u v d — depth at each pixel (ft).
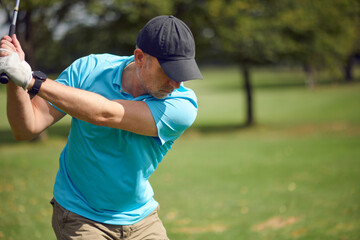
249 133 86.28
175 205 33.09
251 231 25.45
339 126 88.48
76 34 77.15
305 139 72.49
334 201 31.99
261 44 81.20
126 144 9.52
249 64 90.07
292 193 35.65
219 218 28.94
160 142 9.63
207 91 208.33
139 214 10.63
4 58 7.74
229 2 76.79
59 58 73.61
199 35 83.71
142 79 8.98
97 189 9.97
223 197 35.40
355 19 92.22
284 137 77.87
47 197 33.35
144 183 10.35
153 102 9.21
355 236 23.21
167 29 8.52
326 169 45.39
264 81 255.29
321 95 153.28
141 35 8.75
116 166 9.74
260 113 118.32
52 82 8.11
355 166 46.26
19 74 7.73
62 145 71.61
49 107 9.66
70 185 10.27
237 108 138.82
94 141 9.53
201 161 54.49
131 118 8.84
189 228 26.48
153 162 10.18
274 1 80.64
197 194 36.86
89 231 10.11
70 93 8.14
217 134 86.28
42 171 45.24
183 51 8.57
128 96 9.50
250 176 44.27
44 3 57.41
